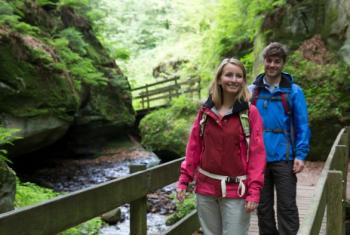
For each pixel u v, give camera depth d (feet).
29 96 33.24
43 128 34.86
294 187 13.11
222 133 9.81
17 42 32.68
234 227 9.92
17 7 37.01
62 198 7.85
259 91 13.35
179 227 13.28
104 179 42.70
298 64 39.99
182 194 10.41
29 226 6.97
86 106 48.57
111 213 27.99
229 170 9.89
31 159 46.80
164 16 104.37
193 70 75.92
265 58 13.10
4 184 16.99
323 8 42.01
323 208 10.90
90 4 61.62
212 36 65.05
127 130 57.98
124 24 105.50
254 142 9.84
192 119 52.42
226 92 9.91
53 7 45.32
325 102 36.83
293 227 13.08
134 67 93.56
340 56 38.81
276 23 44.45
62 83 36.32
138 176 10.94
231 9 57.57
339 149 18.07
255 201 9.64
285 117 13.05
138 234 11.32
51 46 37.81
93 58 50.93
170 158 53.57
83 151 51.39
